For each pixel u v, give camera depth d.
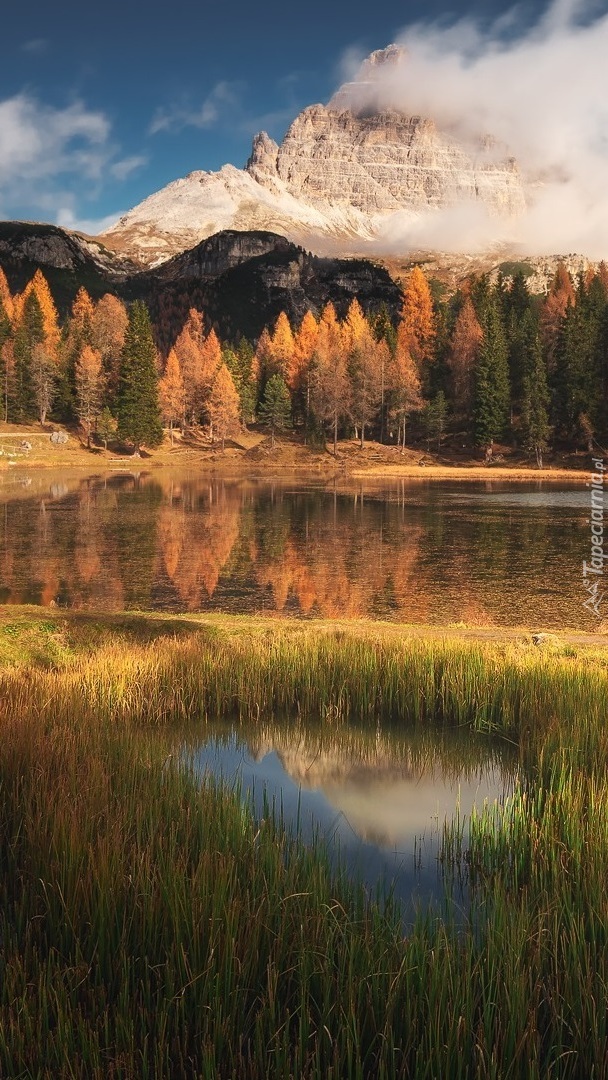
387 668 10.71
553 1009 4.04
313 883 4.88
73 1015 3.85
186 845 5.12
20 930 4.64
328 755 9.06
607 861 5.12
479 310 106.75
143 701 10.00
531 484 68.00
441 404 91.00
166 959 4.31
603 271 121.44
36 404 99.00
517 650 12.61
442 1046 3.77
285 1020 3.98
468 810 7.26
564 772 6.76
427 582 23.00
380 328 111.06
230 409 98.00
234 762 8.78
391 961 4.27
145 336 94.50
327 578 23.58
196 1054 3.74
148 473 77.81
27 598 20.05
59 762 6.57
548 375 91.50
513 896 5.14
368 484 66.75
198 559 27.03
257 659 10.97
